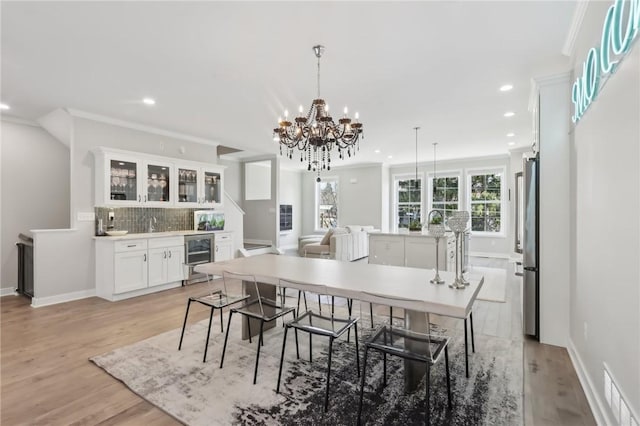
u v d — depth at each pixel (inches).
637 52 52.1
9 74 124.9
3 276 183.0
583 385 86.4
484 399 81.7
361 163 374.6
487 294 184.2
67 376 93.5
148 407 79.1
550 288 115.4
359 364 100.0
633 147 54.2
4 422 73.2
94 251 181.0
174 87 138.5
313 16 87.4
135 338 121.4
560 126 112.5
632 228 54.9
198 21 89.6
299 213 432.8
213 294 121.4
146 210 207.9
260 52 107.7
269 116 180.5
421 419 73.9
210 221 234.1
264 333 125.9
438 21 90.0
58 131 191.0
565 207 112.3
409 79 130.6
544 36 98.3
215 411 77.0
